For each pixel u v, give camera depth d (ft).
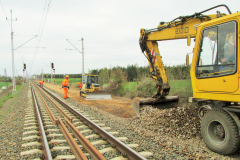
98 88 58.23
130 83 72.90
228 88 14.67
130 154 13.82
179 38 22.24
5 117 31.86
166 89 25.13
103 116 30.35
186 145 16.76
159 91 25.72
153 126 22.15
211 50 16.26
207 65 16.52
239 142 14.10
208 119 16.38
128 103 42.45
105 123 25.25
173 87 44.70
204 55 16.83
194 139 18.31
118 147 15.49
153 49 25.59
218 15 18.06
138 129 21.97
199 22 20.22
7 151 16.08
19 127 24.22
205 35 16.85
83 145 16.05
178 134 19.38
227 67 14.85
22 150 16.20
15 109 39.55
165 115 22.93
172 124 21.04
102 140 17.81
